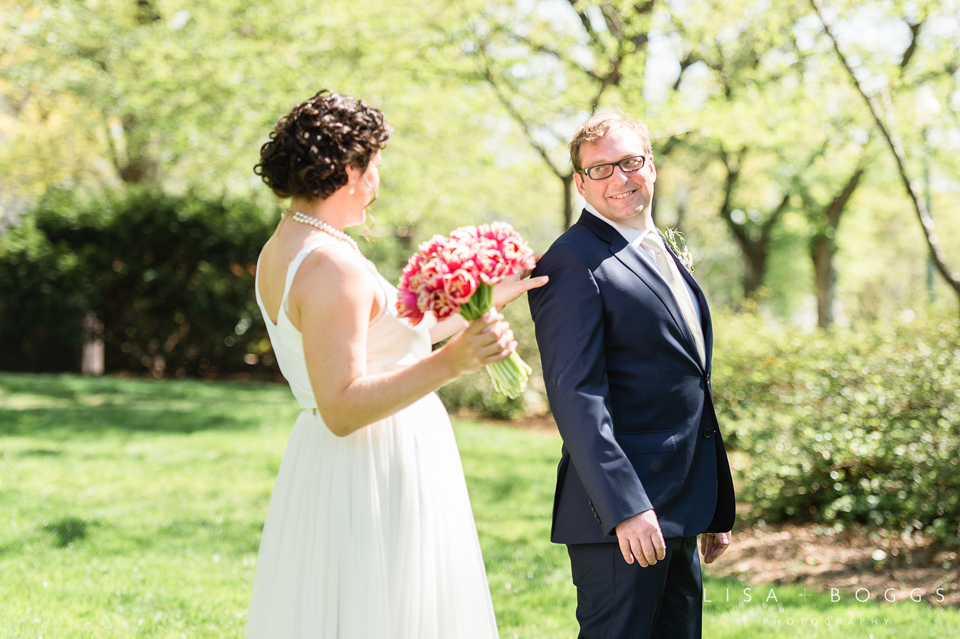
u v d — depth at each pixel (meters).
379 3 11.57
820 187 19.78
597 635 2.12
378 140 1.95
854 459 5.11
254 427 8.82
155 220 14.18
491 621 2.17
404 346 1.97
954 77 12.27
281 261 1.90
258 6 11.79
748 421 6.20
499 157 16.64
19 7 13.56
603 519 1.92
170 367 14.78
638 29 10.53
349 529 1.92
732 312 9.91
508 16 11.66
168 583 3.94
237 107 12.10
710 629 3.43
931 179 20.78
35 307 13.72
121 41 12.79
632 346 2.11
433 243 1.86
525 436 9.00
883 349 6.10
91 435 8.01
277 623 1.96
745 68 13.09
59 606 3.53
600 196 2.26
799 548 4.75
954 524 4.46
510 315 10.68
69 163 19.84
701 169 20.83
